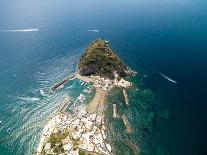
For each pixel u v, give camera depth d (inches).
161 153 5452.8
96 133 5787.4
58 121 6141.7
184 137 5885.8
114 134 5826.8
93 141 5556.1
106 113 6461.6
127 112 6560.0
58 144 5418.3
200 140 5816.9
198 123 6328.7
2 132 5925.2
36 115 6451.8
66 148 5315.0
